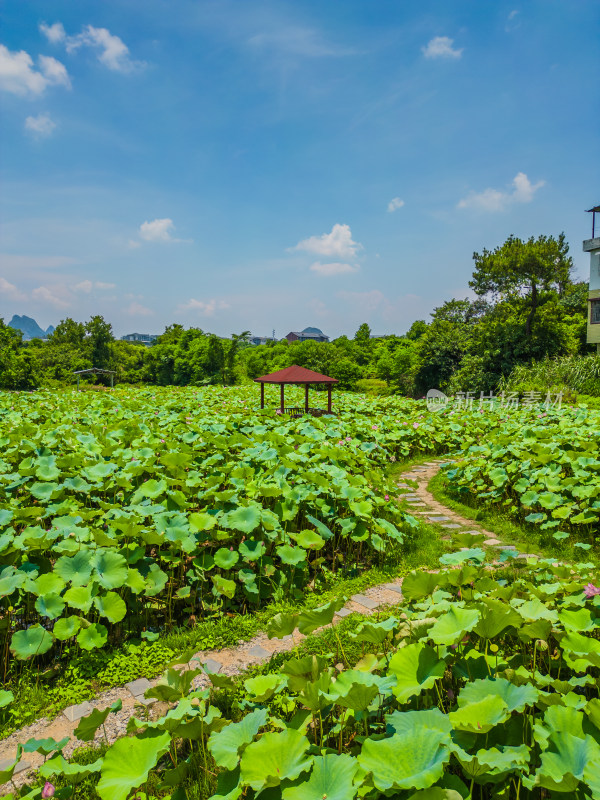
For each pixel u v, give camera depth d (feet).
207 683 11.44
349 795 5.80
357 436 39.27
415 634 9.62
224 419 39.91
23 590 13.38
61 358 150.41
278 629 9.82
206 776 8.29
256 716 7.91
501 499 26.20
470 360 91.20
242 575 15.46
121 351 185.78
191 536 15.97
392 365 133.08
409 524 22.08
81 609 12.58
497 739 7.30
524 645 11.03
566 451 27.35
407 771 6.14
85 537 15.01
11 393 68.95
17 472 23.26
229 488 21.88
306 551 17.75
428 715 7.38
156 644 13.08
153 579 14.52
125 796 6.61
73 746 9.64
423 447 42.60
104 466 22.17
